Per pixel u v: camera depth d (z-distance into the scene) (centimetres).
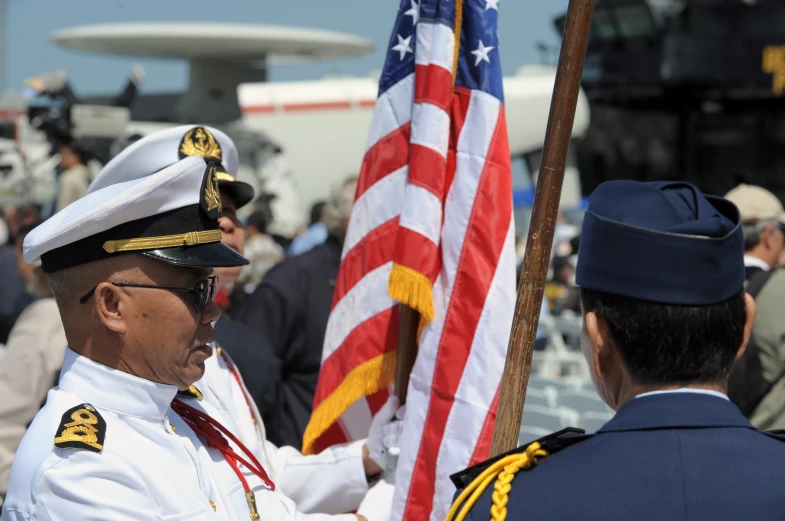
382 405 358
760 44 3584
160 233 220
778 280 488
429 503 307
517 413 220
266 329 506
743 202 524
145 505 212
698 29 3597
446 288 314
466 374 309
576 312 1265
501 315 312
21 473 211
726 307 170
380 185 337
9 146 2197
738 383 478
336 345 342
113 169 289
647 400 173
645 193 176
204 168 227
